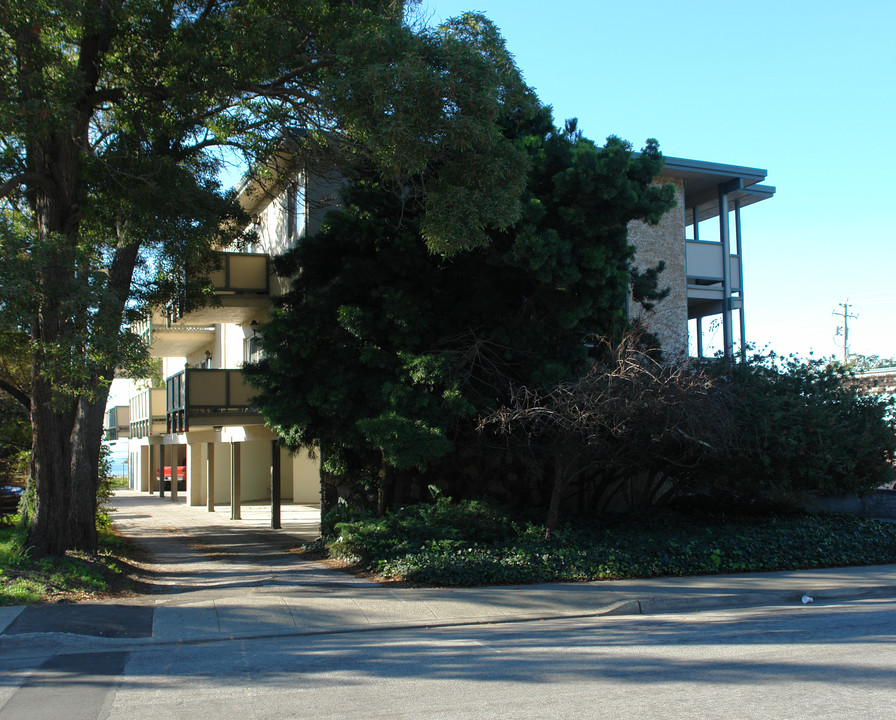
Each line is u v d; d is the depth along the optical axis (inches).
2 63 444.1
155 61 499.5
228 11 513.0
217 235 587.5
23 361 650.8
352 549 531.8
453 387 513.0
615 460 545.0
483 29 469.1
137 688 259.1
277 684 261.0
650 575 485.1
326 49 492.7
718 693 239.3
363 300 565.0
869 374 883.4
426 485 657.0
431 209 474.9
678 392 467.8
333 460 609.0
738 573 501.4
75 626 345.4
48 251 403.9
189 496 1302.9
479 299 553.9
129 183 507.5
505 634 349.4
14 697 249.4
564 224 508.4
